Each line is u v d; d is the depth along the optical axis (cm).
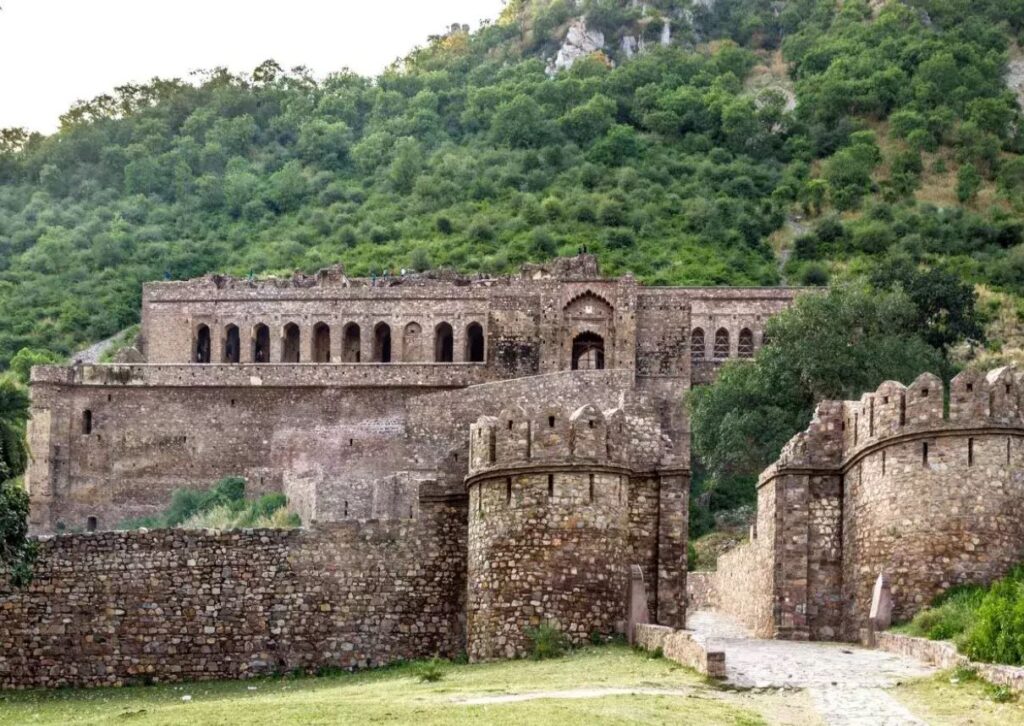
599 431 5781
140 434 13238
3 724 4941
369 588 6269
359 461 13050
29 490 13000
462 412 12488
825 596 6162
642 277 19625
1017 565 5741
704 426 9975
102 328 18525
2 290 19400
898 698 4612
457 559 6269
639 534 5972
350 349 15162
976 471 5791
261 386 13238
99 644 6219
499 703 4472
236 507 12300
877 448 5978
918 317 12144
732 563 7806
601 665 5228
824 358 9625
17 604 6231
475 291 14938
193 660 6222
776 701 4584
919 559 5809
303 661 6228
